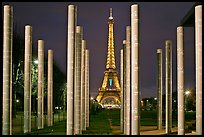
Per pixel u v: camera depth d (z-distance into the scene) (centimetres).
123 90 6022
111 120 10425
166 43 5834
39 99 6956
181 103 4703
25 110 5922
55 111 13750
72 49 4503
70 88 4503
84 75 6256
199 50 4106
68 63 4509
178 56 4759
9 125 4388
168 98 5925
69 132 4509
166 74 5878
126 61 5319
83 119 6291
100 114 15438
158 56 6481
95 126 7706
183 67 4741
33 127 7700
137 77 4334
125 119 5569
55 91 13300
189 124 7694
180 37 4769
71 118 4503
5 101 4353
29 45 5844
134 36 4347
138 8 4366
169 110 5919
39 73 6894
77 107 5309
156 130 6638
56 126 7362
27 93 5900
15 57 9600
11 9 4400
